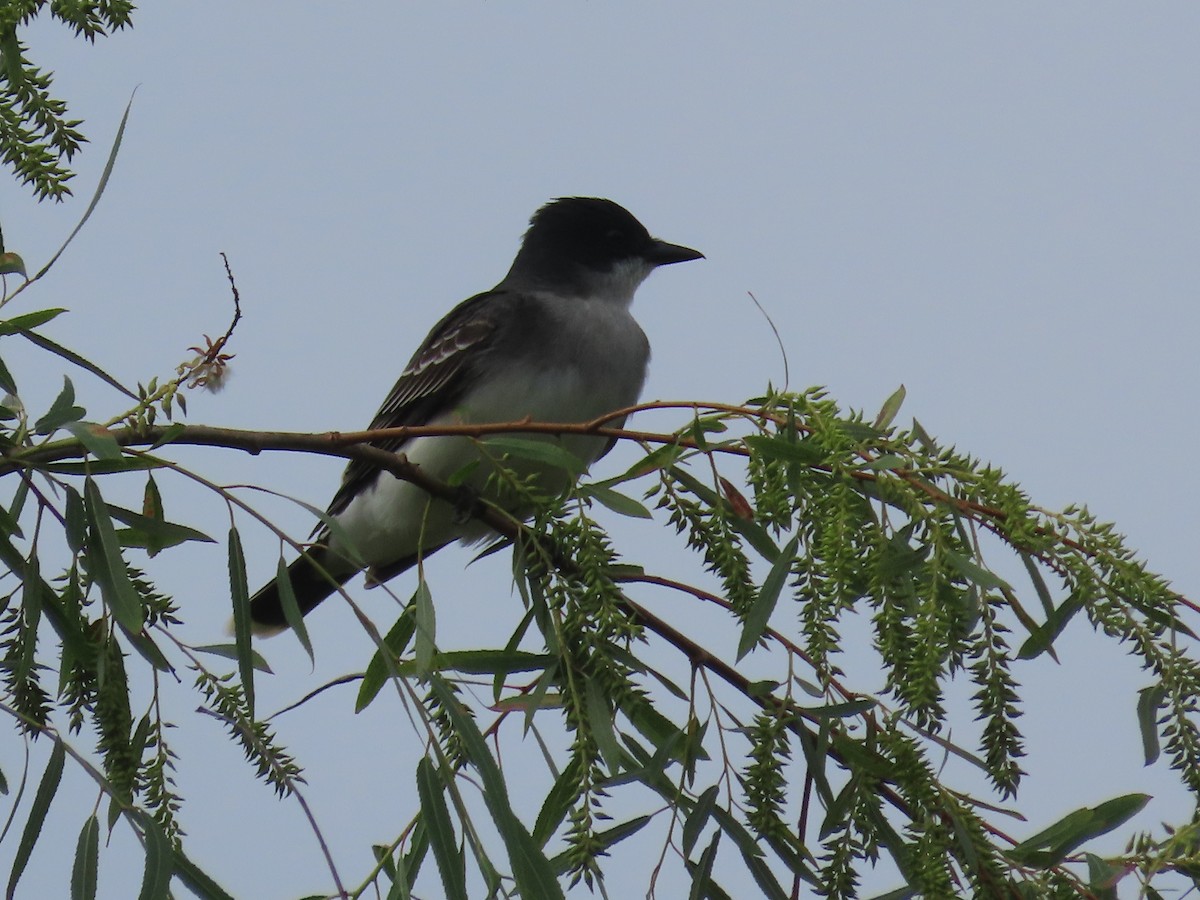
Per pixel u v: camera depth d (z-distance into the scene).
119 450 5.87
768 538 6.23
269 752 5.83
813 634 5.80
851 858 6.08
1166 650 5.46
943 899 5.62
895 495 5.61
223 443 6.73
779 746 6.11
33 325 6.14
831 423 5.78
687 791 6.31
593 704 6.09
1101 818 5.75
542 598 6.33
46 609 6.05
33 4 6.06
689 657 6.63
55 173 6.02
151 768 5.88
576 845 5.68
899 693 5.62
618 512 6.25
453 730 6.25
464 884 5.52
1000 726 5.65
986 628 5.67
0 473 6.13
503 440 6.41
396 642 6.61
